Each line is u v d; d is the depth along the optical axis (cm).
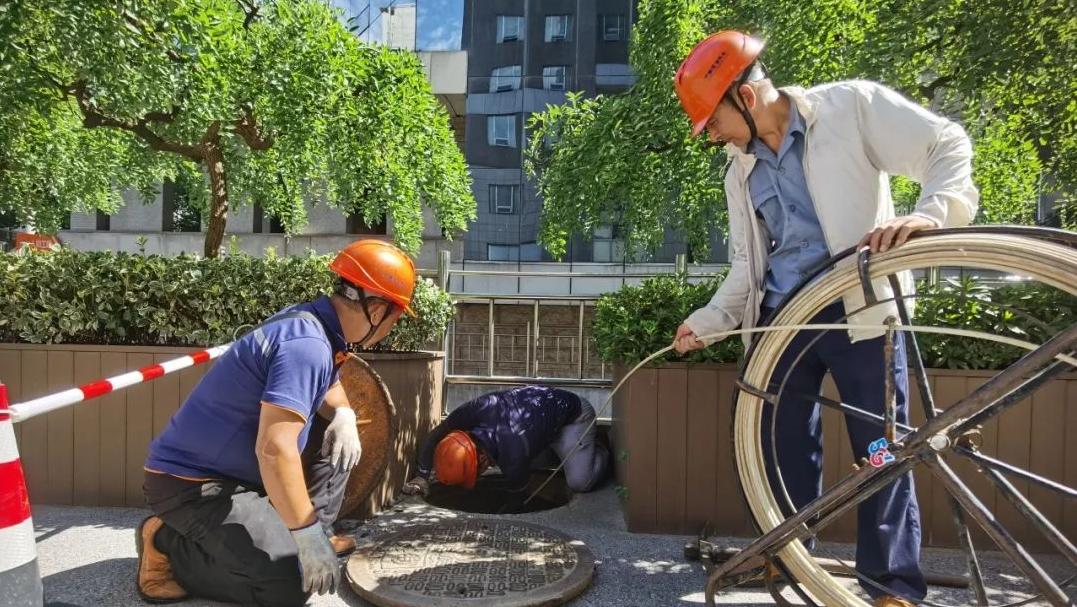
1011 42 318
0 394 144
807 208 194
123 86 394
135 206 1548
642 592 216
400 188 570
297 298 310
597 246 1291
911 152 176
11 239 1149
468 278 1296
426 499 347
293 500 166
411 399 359
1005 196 498
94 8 355
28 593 145
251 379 182
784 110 192
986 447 256
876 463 159
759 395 189
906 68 344
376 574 218
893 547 181
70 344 299
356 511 294
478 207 1348
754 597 213
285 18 466
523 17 1359
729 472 273
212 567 188
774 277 204
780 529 172
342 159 527
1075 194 439
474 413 363
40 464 299
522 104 1353
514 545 249
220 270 308
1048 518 250
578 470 363
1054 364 145
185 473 187
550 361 661
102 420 297
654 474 276
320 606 204
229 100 451
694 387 274
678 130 420
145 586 200
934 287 273
